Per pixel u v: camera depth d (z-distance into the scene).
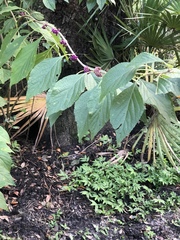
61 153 2.99
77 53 2.96
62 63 1.01
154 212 2.58
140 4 3.11
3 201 1.42
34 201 2.53
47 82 0.93
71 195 2.61
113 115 0.81
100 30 3.06
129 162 2.97
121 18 3.23
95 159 2.93
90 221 2.43
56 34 1.15
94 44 2.96
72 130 3.08
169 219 2.52
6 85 2.84
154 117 2.27
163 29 2.86
